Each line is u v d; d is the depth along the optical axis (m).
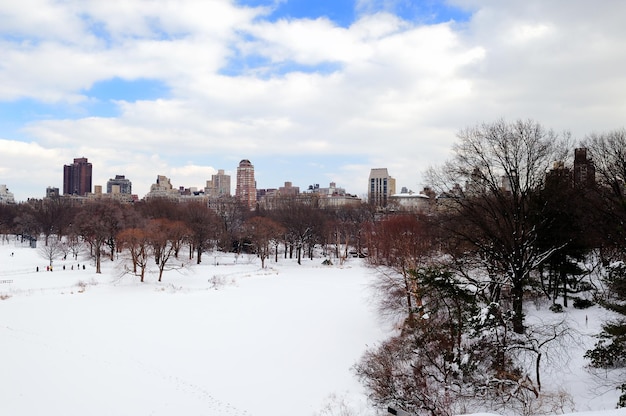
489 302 26.28
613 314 30.69
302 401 28.59
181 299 55.22
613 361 23.66
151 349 37.41
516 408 21.36
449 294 25.97
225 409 27.92
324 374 32.38
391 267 45.69
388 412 24.64
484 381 22.00
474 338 25.89
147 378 31.97
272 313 48.72
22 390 29.53
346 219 122.00
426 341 26.45
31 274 70.81
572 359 26.19
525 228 30.22
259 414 27.31
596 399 21.33
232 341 39.47
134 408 27.89
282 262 95.62
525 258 30.30
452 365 23.80
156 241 66.94
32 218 128.88
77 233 90.56
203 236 90.75
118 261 80.50
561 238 32.53
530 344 24.08
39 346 37.50
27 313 47.06
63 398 28.73
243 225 109.44
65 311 48.22
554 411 20.56
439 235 41.09
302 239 98.19
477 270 35.69
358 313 48.38
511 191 32.97
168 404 28.47
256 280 70.38
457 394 22.47
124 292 58.31
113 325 43.62
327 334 41.16
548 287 39.00
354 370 32.44
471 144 36.91
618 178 37.72
